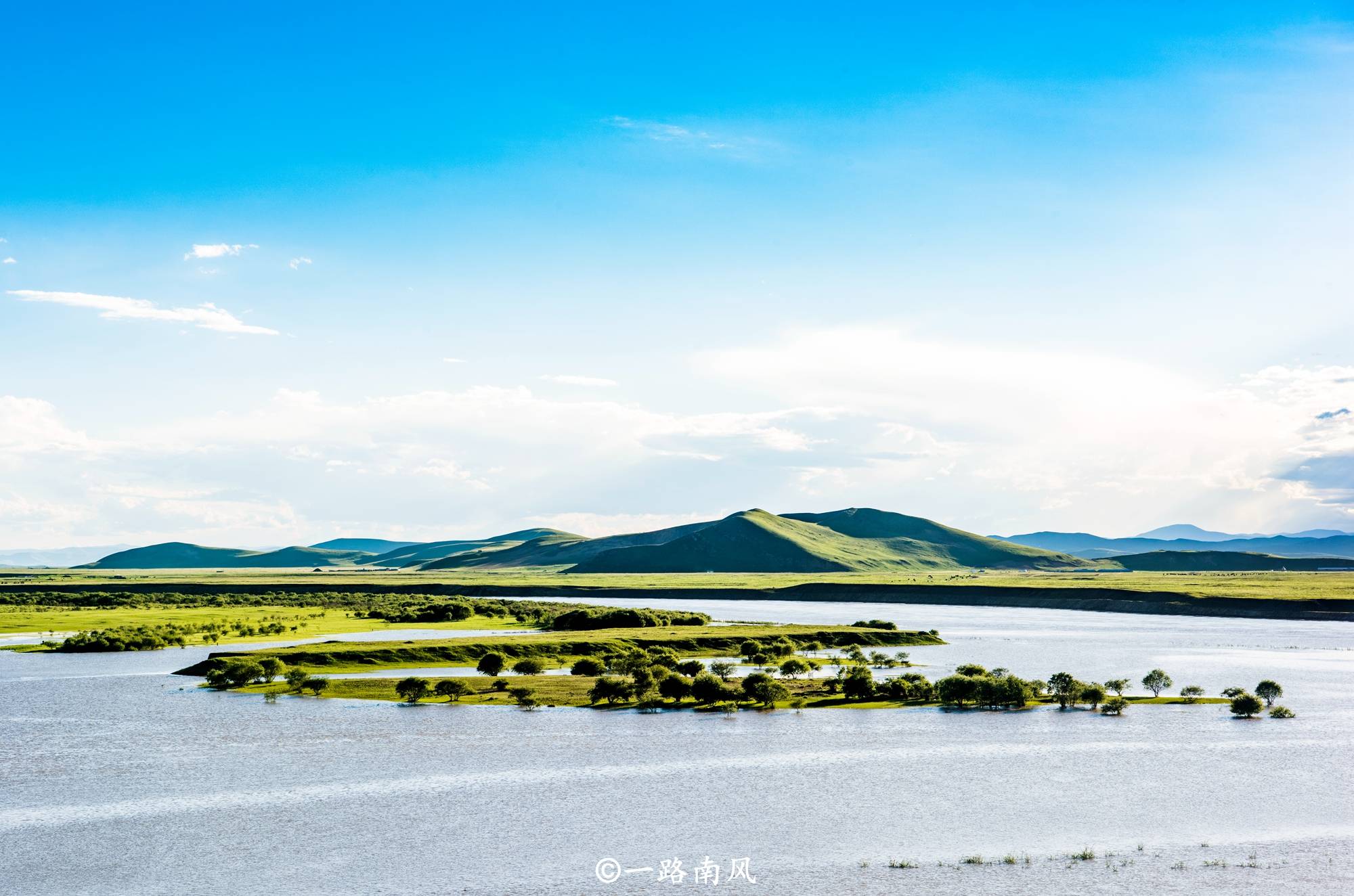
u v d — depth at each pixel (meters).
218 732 111.56
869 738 109.56
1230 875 67.06
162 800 84.44
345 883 65.94
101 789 87.81
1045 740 108.94
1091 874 67.31
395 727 115.12
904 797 85.56
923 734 111.81
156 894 64.12
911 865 69.00
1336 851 72.00
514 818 79.56
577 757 100.38
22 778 91.56
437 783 89.88
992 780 91.44
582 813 80.88
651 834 75.56
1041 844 73.50
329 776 92.50
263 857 70.62
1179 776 92.81
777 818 79.56
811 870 68.00
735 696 132.88
